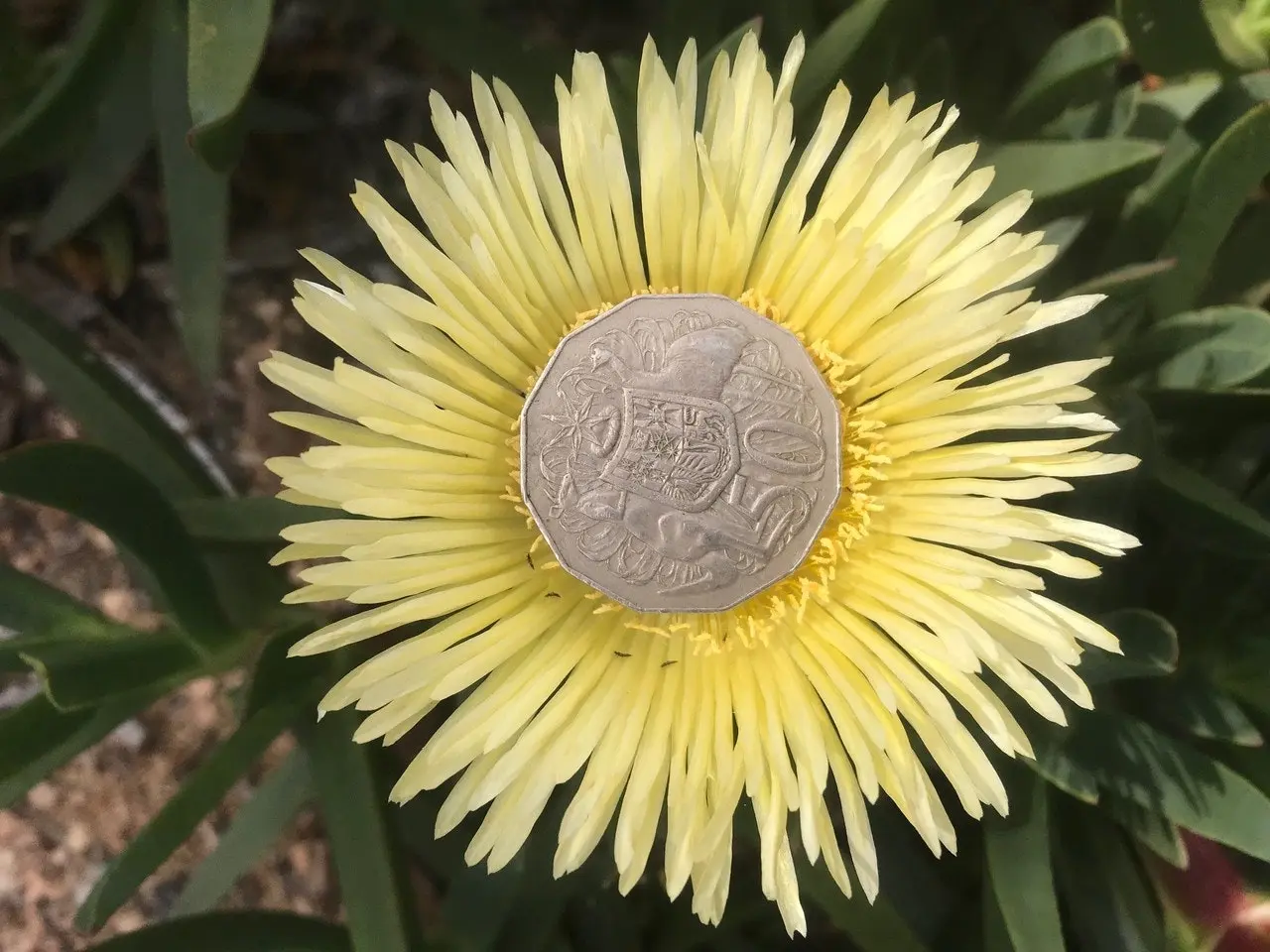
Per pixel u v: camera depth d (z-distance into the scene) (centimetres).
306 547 10
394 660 10
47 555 17
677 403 10
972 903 14
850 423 11
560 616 11
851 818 10
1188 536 12
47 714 11
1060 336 13
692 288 11
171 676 12
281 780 13
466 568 10
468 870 13
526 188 10
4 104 15
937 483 11
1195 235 12
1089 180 12
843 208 10
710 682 11
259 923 11
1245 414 12
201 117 10
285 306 17
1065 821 13
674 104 10
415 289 17
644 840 10
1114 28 12
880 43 13
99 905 10
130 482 11
